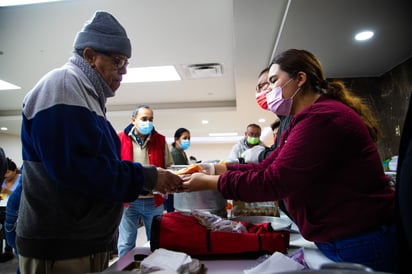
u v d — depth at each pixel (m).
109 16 0.94
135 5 2.23
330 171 0.77
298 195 0.83
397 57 2.63
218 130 7.96
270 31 2.31
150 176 0.82
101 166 0.71
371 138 0.83
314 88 0.98
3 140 7.93
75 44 0.90
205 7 2.27
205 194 1.22
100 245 0.80
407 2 1.78
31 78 3.83
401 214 0.57
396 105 2.83
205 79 4.05
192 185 0.88
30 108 0.74
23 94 4.60
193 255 0.86
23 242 0.74
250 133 3.15
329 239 0.79
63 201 0.74
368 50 2.49
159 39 2.78
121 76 0.97
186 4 2.23
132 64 3.40
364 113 0.91
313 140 0.73
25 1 2.13
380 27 2.09
